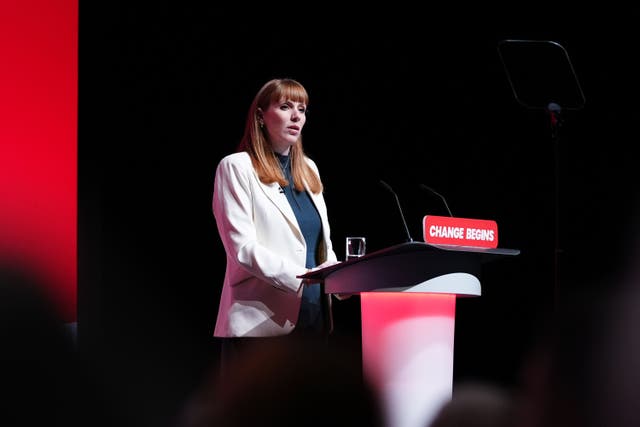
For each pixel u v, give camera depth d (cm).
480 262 594
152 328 1018
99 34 1005
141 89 1029
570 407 764
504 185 1128
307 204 673
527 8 1133
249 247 614
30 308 929
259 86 1078
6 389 800
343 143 1101
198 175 1050
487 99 1138
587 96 1129
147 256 1023
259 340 631
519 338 1099
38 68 943
